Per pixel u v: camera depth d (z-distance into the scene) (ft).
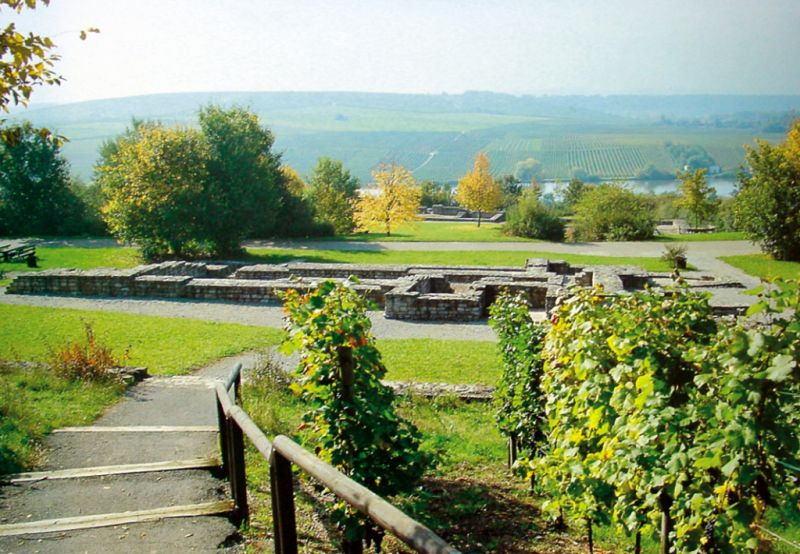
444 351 58.13
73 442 28.14
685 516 14.60
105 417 34.14
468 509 25.89
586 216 160.86
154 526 18.67
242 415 18.66
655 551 22.48
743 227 121.49
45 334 62.75
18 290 89.97
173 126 121.39
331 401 20.51
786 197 113.60
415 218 173.37
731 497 13.21
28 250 120.67
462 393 43.93
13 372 40.16
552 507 21.62
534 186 266.77
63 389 37.93
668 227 207.31
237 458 19.39
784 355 11.16
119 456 26.43
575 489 19.88
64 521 18.85
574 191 268.21
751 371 11.78
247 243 149.07
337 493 11.60
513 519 25.09
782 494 12.96
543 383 24.47
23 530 18.30
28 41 24.64
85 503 20.98
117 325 68.08
